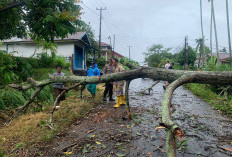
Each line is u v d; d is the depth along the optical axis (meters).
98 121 3.92
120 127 3.52
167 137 1.05
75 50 16.55
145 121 3.91
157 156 2.35
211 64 9.35
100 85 11.14
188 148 2.59
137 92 8.57
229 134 3.17
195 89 9.28
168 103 1.22
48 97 5.65
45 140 2.88
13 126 3.47
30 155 2.43
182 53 24.36
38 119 3.84
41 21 5.34
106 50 33.66
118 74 2.03
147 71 1.92
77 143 2.80
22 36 8.23
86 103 5.55
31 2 5.54
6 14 6.16
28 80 2.50
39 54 10.50
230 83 1.58
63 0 5.71
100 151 2.53
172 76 1.76
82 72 11.38
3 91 4.69
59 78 2.35
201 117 4.27
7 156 2.38
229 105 5.36
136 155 2.39
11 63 5.52
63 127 3.50
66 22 5.38
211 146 2.65
